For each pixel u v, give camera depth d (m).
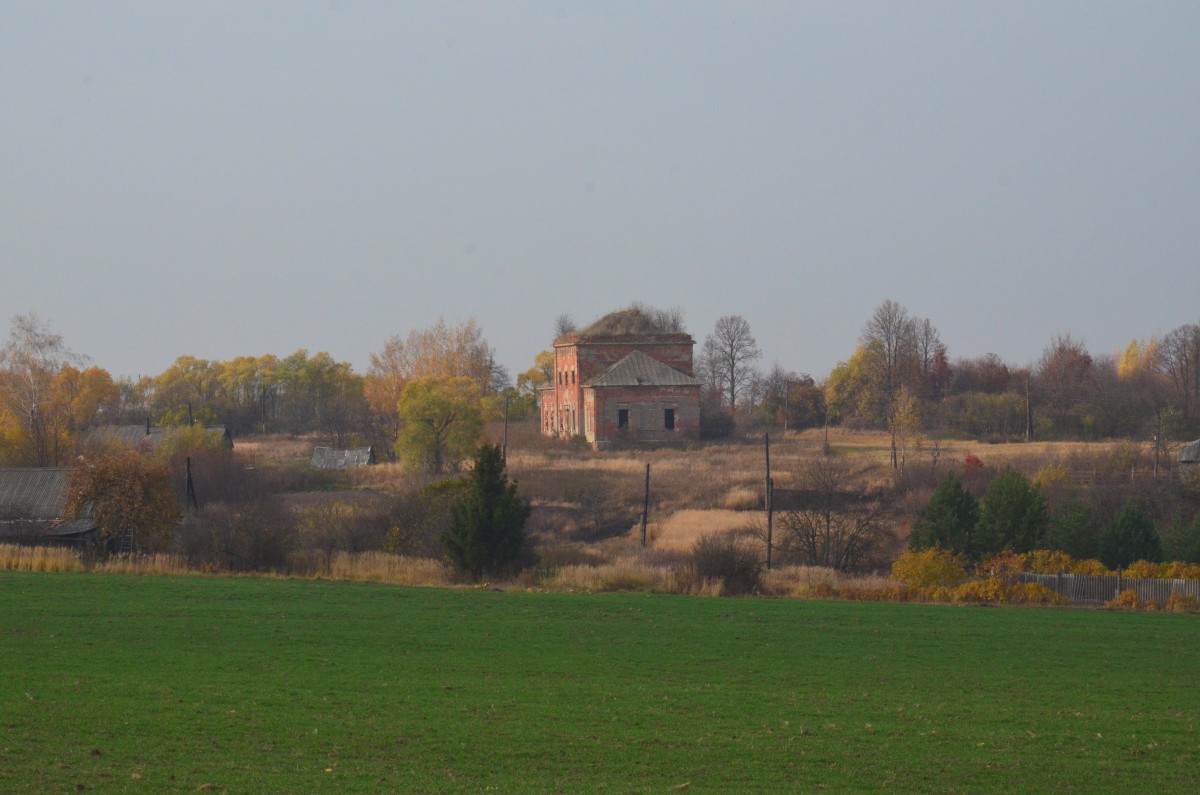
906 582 175.38
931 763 75.12
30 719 78.88
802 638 125.75
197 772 67.81
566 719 84.81
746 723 85.19
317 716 83.38
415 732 79.62
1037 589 164.38
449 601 148.00
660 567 185.12
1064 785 70.81
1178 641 127.25
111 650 108.25
